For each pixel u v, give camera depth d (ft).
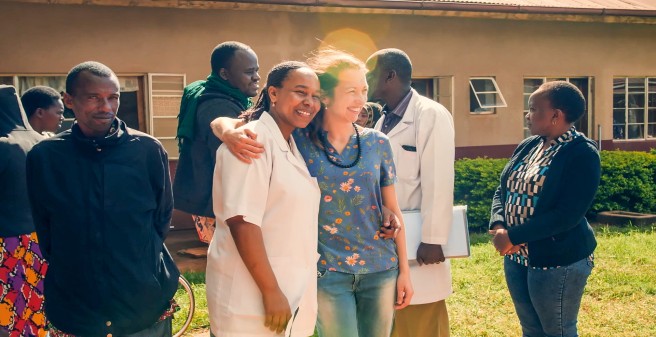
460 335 16.55
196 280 21.21
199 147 14.16
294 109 8.78
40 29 29.17
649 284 20.67
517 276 12.32
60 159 9.27
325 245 9.88
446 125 12.23
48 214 9.33
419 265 12.39
